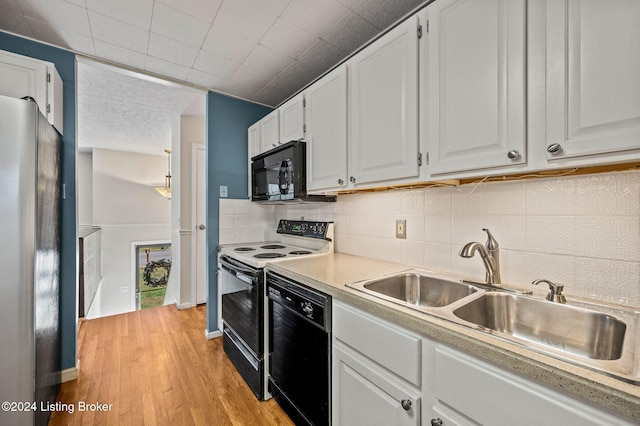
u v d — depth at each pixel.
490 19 0.95
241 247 2.43
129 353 2.26
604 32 0.72
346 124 1.57
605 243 0.97
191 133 3.47
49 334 1.49
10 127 1.16
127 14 1.56
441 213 1.47
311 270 1.50
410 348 0.90
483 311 1.08
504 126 0.91
